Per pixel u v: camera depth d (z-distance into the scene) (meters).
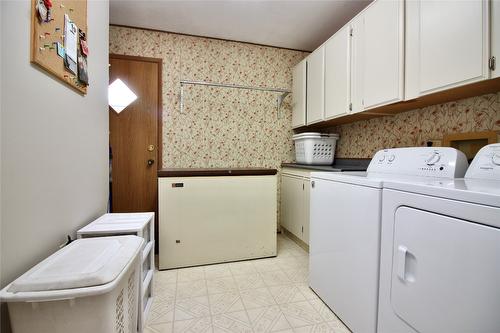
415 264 0.95
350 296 1.32
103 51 1.62
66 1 1.10
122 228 1.28
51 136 1.01
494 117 1.39
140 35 2.56
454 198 0.81
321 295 1.61
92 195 1.46
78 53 1.23
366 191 1.20
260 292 1.72
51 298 0.71
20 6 0.82
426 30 1.39
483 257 0.73
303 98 2.76
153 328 1.35
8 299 0.69
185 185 2.07
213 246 2.16
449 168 1.25
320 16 2.34
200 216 2.11
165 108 2.65
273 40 2.84
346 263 1.35
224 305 1.57
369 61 1.81
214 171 2.14
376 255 1.14
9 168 0.78
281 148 3.08
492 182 1.04
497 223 0.70
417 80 1.46
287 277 1.94
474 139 1.48
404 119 1.98
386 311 1.09
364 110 1.89
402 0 1.53
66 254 0.92
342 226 1.39
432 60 1.37
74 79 1.19
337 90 2.19
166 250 2.05
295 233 2.66
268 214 2.30
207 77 2.78
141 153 2.58
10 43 0.78
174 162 2.70
